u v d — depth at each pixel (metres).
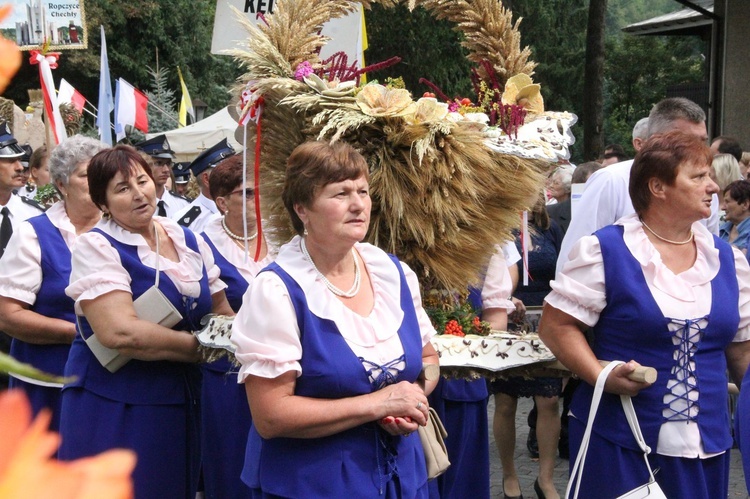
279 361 2.07
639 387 2.48
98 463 0.25
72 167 3.37
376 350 2.19
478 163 2.81
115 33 25.62
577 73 26.81
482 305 3.53
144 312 2.83
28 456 0.25
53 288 3.31
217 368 3.34
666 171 2.53
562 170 6.28
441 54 19.81
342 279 2.24
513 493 4.78
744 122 10.88
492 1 3.26
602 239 2.62
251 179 3.16
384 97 2.71
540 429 4.70
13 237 3.33
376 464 2.17
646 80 28.41
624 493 2.56
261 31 3.03
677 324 2.52
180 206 6.48
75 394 2.90
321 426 2.08
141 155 2.96
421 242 2.82
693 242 2.66
